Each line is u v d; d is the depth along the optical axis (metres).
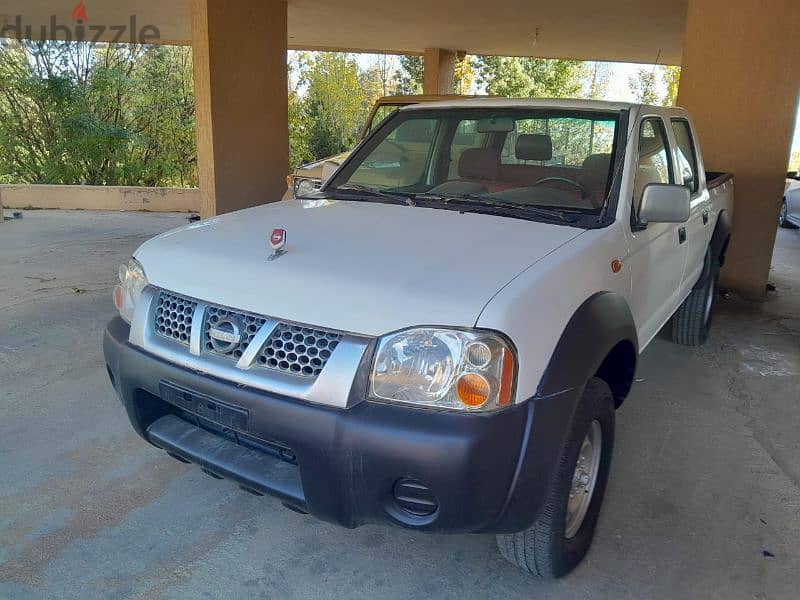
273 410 2.19
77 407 4.07
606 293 2.67
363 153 4.06
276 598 2.56
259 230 2.89
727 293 7.28
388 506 2.17
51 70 15.08
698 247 4.69
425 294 2.16
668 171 3.99
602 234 2.88
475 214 3.13
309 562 2.77
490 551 2.88
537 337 2.20
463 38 14.01
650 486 3.40
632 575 2.74
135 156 16.55
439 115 3.94
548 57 16.88
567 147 3.49
